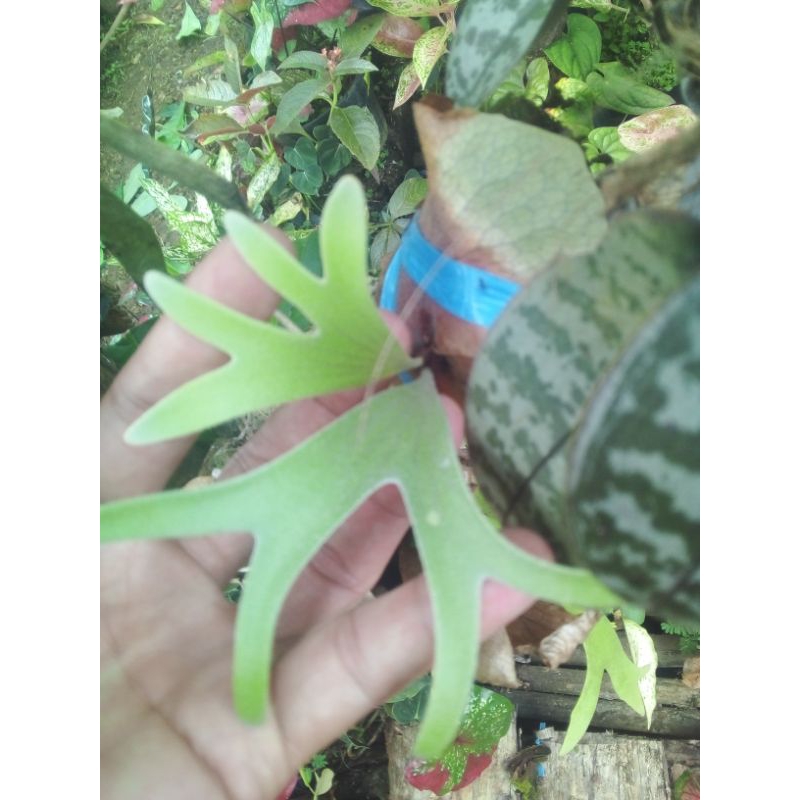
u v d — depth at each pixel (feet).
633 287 0.80
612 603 0.84
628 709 1.54
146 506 0.87
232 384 0.89
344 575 1.02
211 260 0.96
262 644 0.87
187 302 0.88
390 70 1.48
